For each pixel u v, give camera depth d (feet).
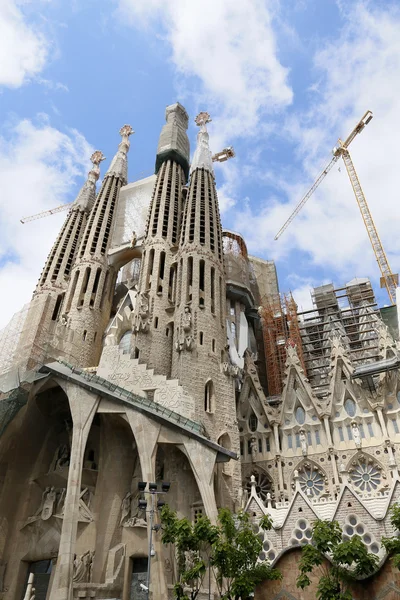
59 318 219.82
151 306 192.85
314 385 221.25
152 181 291.58
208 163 250.78
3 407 143.95
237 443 150.61
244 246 279.49
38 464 152.66
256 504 122.83
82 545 128.47
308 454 163.63
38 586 130.52
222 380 162.30
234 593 83.20
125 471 142.41
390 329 244.63
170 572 117.19
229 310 236.43
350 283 291.79
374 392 168.86
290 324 247.50
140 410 133.90
